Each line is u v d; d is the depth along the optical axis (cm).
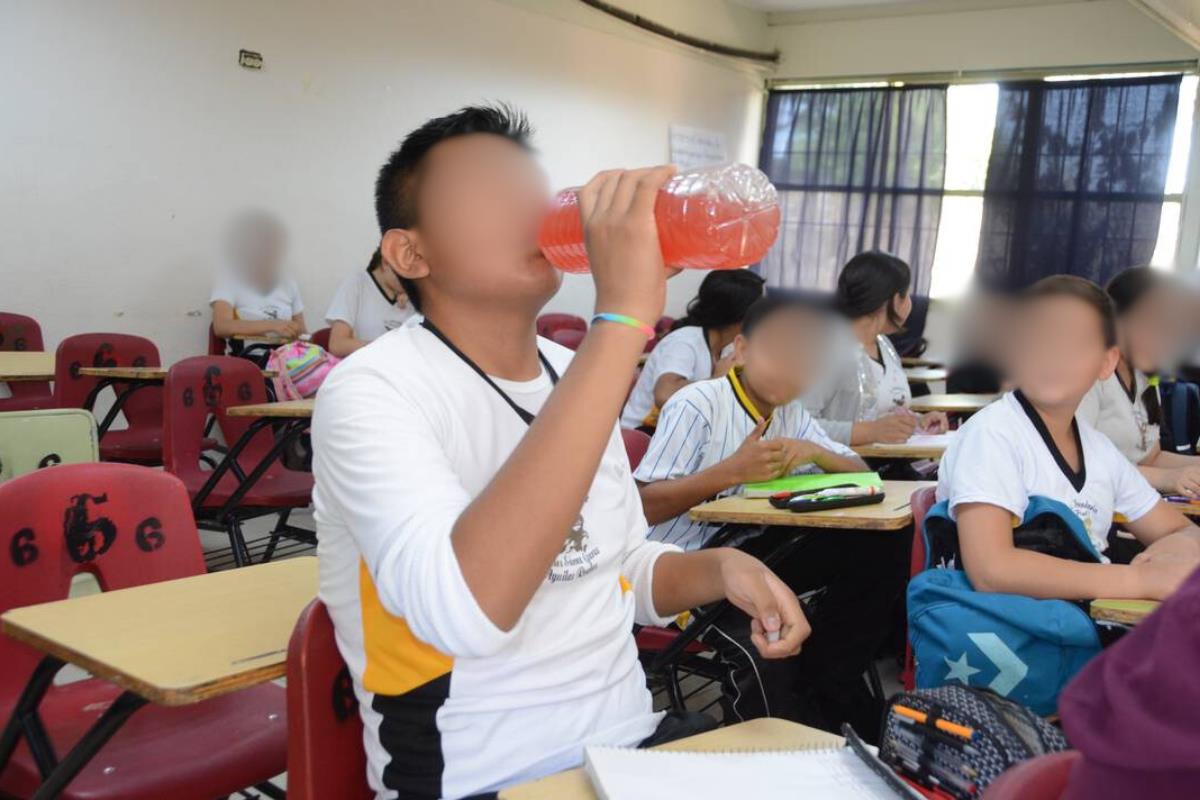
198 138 507
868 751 87
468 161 95
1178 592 54
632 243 82
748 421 218
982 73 794
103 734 107
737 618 186
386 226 102
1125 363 267
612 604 106
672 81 800
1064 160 762
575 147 724
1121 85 740
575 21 707
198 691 95
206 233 515
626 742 102
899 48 830
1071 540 156
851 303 301
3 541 137
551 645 98
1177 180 730
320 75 556
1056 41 764
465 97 638
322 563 101
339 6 560
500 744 95
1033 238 775
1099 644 143
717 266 87
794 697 189
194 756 128
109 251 479
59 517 143
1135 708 51
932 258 820
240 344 511
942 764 87
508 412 101
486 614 80
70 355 375
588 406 81
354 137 579
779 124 886
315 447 97
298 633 99
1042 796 70
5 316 428
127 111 478
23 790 127
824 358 216
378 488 87
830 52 864
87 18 458
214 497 290
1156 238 733
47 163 453
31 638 111
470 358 101
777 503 193
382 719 96
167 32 488
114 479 149
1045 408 168
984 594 150
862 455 279
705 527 221
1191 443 371
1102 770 54
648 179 83
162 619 115
